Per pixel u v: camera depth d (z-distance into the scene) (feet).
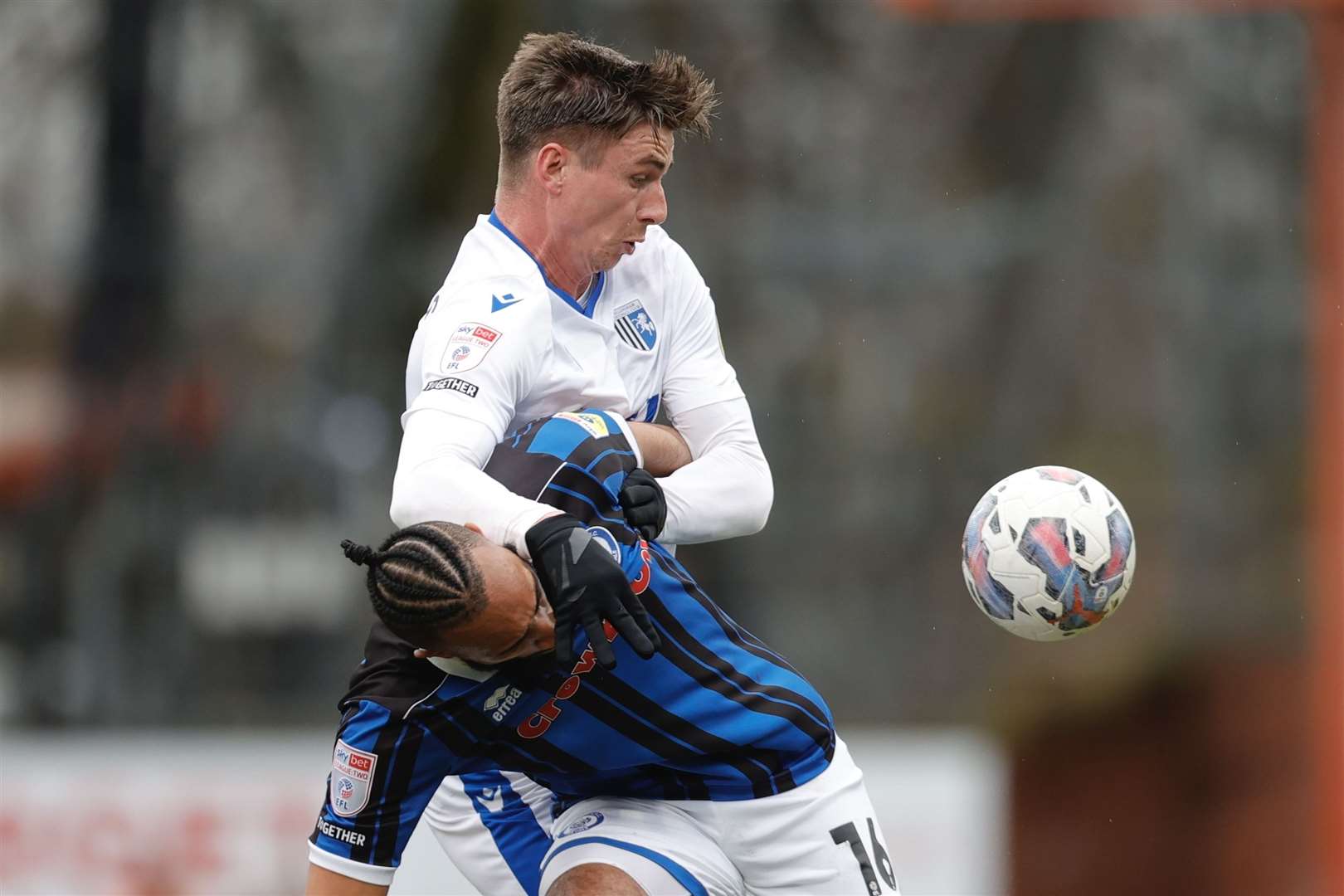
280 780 91.76
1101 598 42.11
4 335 151.84
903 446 143.43
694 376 43.04
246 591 127.95
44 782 91.30
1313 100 121.29
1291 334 140.46
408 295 143.13
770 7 184.34
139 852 90.94
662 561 41.11
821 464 134.82
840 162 183.52
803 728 41.37
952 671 131.75
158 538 128.26
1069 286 162.20
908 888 88.38
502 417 37.68
